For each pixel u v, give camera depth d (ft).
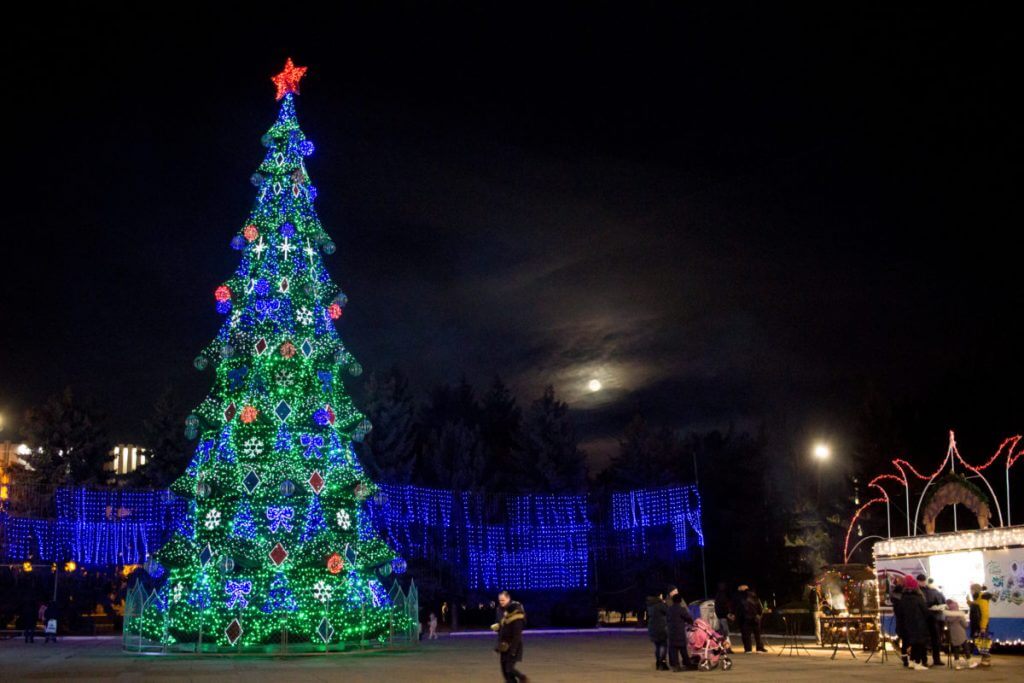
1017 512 134.21
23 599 157.79
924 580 67.36
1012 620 71.00
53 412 188.65
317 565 88.74
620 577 183.52
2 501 149.18
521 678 51.01
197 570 89.20
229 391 94.84
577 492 187.73
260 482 88.94
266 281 95.40
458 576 172.76
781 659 74.08
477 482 185.78
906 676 58.85
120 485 189.26
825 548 183.73
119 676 62.13
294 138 101.30
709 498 194.80
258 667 70.13
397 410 184.55
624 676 61.57
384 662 75.41
